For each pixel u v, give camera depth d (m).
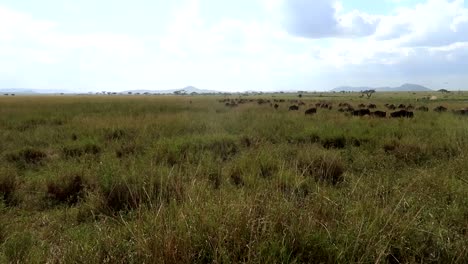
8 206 5.02
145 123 13.41
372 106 25.69
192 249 2.77
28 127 14.05
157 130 11.70
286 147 8.38
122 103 34.59
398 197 3.98
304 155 7.16
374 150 8.30
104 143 9.74
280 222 3.11
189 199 3.83
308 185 5.26
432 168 6.07
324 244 2.82
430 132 10.91
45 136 11.10
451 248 2.95
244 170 6.20
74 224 4.30
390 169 6.34
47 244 3.53
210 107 26.61
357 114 18.44
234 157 7.84
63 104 32.59
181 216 3.19
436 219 3.54
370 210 3.44
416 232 3.13
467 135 8.95
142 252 2.73
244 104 31.28
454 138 8.67
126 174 5.34
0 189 5.38
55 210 4.95
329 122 13.37
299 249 2.80
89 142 9.55
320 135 10.42
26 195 5.41
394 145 8.84
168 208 3.81
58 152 8.88
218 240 2.76
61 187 5.52
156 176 5.23
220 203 3.48
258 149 7.80
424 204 3.85
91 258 2.78
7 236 3.67
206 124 13.35
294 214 3.28
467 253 2.85
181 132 11.63
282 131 11.55
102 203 4.75
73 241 3.29
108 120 14.52
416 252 2.91
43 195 5.43
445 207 3.87
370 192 4.20
